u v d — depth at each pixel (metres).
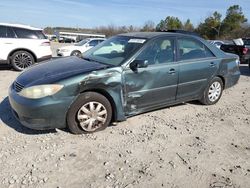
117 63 4.43
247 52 14.90
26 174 3.20
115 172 3.34
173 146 4.06
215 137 4.46
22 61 9.73
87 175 3.25
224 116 5.46
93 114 4.22
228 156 3.87
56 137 4.11
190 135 4.47
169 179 3.27
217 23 73.19
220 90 6.10
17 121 4.60
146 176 3.29
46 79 3.96
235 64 6.26
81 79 3.98
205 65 5.52
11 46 9.45
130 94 4.49
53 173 3.24
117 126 4.62
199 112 5.58
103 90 4.23
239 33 69.38
